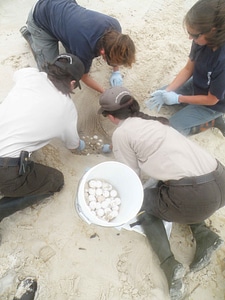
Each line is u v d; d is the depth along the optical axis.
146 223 2.15
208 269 2.18
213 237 2.07
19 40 3.00
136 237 2.22
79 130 2.68
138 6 3.36
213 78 2.11
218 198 1.81
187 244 2.26
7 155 1.82
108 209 2.02
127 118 1.84
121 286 2.05
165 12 3.35
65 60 1.89
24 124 1.82
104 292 2.03
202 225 2.17
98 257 2.13
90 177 2.04
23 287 1.99
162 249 2.08
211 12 1.71
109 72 2.89
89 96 2.77
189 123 2.54
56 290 2.00
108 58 2.02
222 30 1.78
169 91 2.56
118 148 1.87
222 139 2.75
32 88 1.88
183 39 3.18
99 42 2.04
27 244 2.12
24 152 1.84
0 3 3.26
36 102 1.84
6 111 1.84
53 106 1.87
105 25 2.07
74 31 2.11
